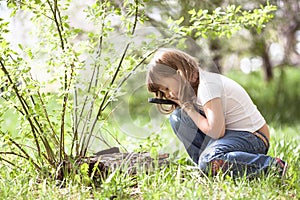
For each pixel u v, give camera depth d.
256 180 3.75
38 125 3.76
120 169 3.85
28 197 3.48
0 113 3.76
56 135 3.85
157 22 7.38
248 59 13.82
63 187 3.74
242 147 3.91
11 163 3.88
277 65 14.15
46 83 3.71
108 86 3.66
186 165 4.02
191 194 3.35
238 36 10.31
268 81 13.27
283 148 4.72
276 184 3.69
